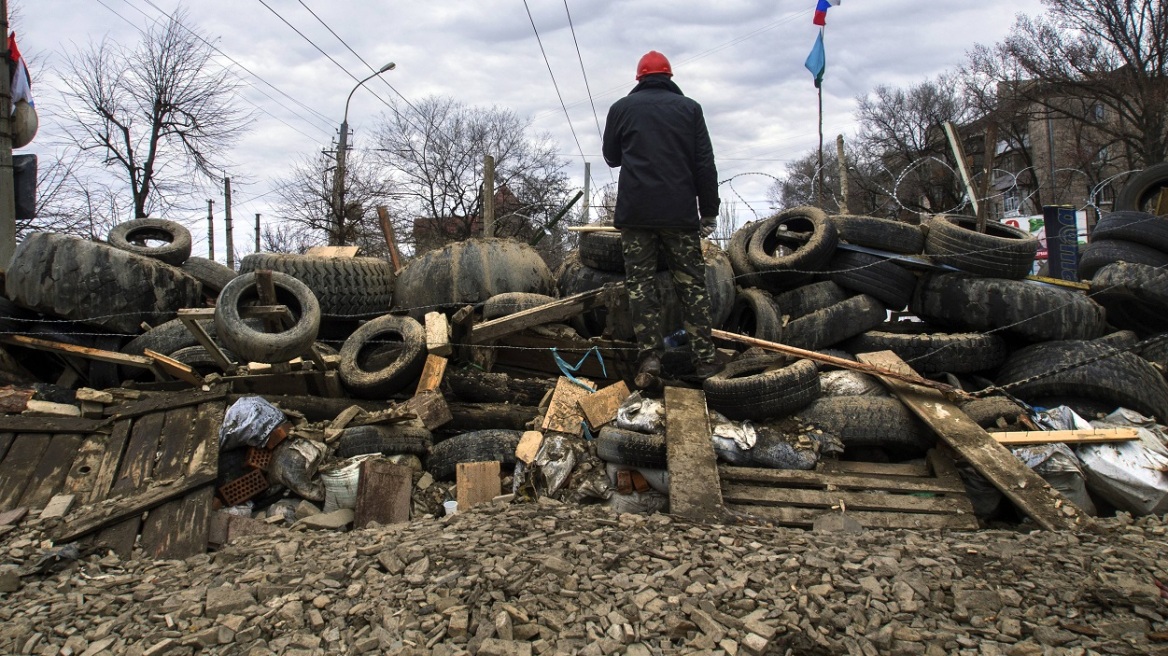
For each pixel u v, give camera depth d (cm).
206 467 527
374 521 517
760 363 684
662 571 384
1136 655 315
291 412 620
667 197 572
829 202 2566
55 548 453
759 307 789
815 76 2092
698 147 585
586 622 340
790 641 328
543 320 713
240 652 332
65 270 750
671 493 498
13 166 1058
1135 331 876
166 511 494
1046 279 879
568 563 388
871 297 806
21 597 406
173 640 339
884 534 451
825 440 585
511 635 330
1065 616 346
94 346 776
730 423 591
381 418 607
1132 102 3559
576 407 603
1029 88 3459
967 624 346
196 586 400
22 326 766
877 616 347
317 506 566
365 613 353
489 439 596
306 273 880
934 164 3881
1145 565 391
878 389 651
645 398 604
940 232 824
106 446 560
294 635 340
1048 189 3625
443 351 717
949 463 562
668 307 727
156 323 811
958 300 791
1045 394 681
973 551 411
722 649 320
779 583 371
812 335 775
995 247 788
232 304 680
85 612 379
